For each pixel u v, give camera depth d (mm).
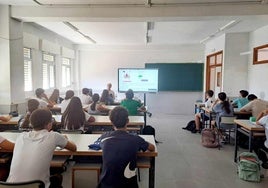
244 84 6770
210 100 6172
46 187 1858
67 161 2402
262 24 5590
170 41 8766
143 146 2021
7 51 4430
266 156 3738
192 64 9547
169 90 9688
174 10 4305
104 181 1869
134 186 1899
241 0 4023
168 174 3518
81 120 3418
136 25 6066
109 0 4082
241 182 3258
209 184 3188
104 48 9773
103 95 6402
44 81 7117
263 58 5871
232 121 4820
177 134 6059
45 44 6699
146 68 9445
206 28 6289
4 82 4480
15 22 4578
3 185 1505
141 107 4996
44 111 2008
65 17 4445
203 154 4461
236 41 6762
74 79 9797
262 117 3559
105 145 1929
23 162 1803
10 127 3881
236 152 4074
